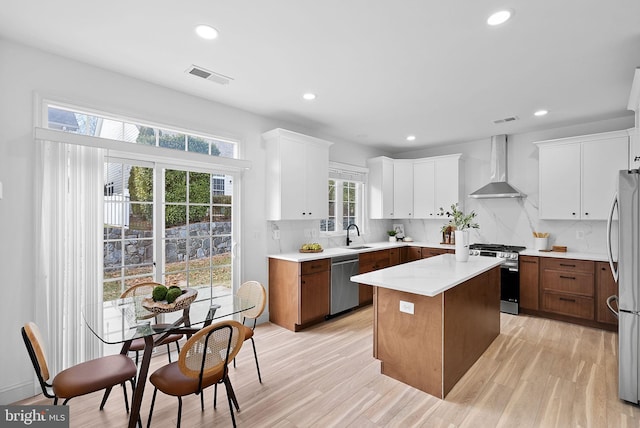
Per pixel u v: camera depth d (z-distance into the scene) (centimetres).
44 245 231
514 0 178
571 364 276
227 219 359
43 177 230
